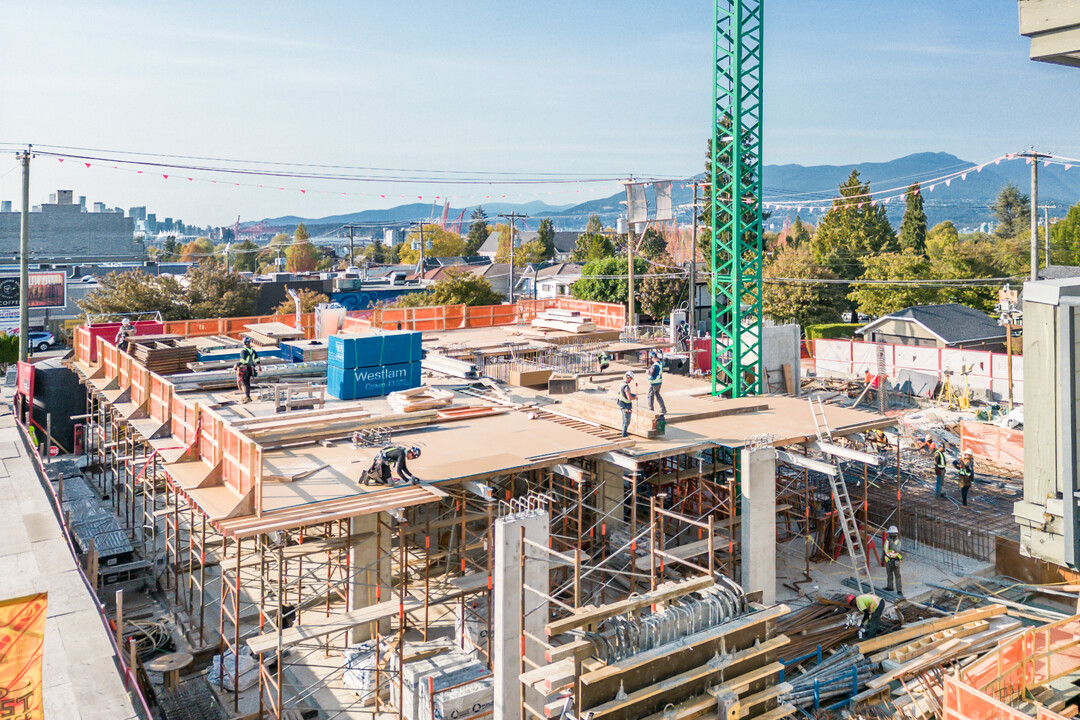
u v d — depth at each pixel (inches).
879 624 826.2
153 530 999.0
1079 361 471.8
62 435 1565.0
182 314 2719.0
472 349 1569.9
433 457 861.2
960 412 1825.8
